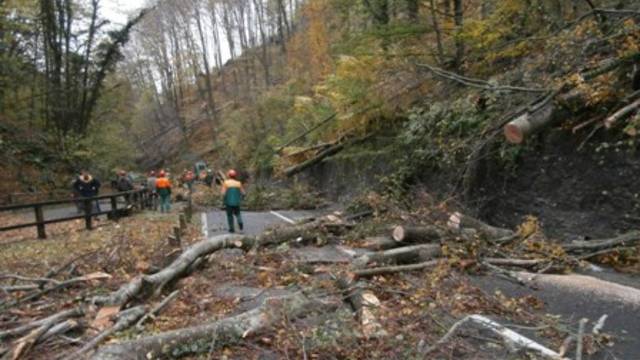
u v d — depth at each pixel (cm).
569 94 847
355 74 1545
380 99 1578
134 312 548
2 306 591
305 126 2473
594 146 852
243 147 3612
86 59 3622
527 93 988
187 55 6506
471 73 1352
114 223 1529
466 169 1116
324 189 2133
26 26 2852
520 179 1005
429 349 439
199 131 6081
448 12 1466
